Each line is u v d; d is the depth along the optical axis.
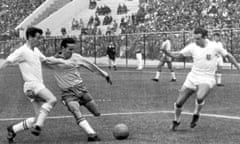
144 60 38.22
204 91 10.68
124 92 19.89
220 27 36.19
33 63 9.80
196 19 38.44
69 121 12.55
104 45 41.59
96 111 10.34
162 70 34.47
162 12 41.97
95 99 17.45
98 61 42.00
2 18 58.09
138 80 26.14
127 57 39.66
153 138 9.87
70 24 51.38
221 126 11.33
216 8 37.97
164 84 23.48
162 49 11.09
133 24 43.69
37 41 9.91
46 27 51.88
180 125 11.55
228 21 36.31
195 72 10.81
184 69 34.62
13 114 14.27
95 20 48.12
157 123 11.88
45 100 9.77
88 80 26.89
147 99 17.27
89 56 42.72
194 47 10.86
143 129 11.02
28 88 9.80
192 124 11.02
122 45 40.06
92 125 11.76
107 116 13.24
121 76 29.34
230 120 12.25
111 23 47.44
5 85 25.17
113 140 9.73
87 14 51.31
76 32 49.56
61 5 55.50
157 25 41.06
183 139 9.73
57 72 10.06
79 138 10.13
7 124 12.38
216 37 21.67
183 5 40.88
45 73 34.62
